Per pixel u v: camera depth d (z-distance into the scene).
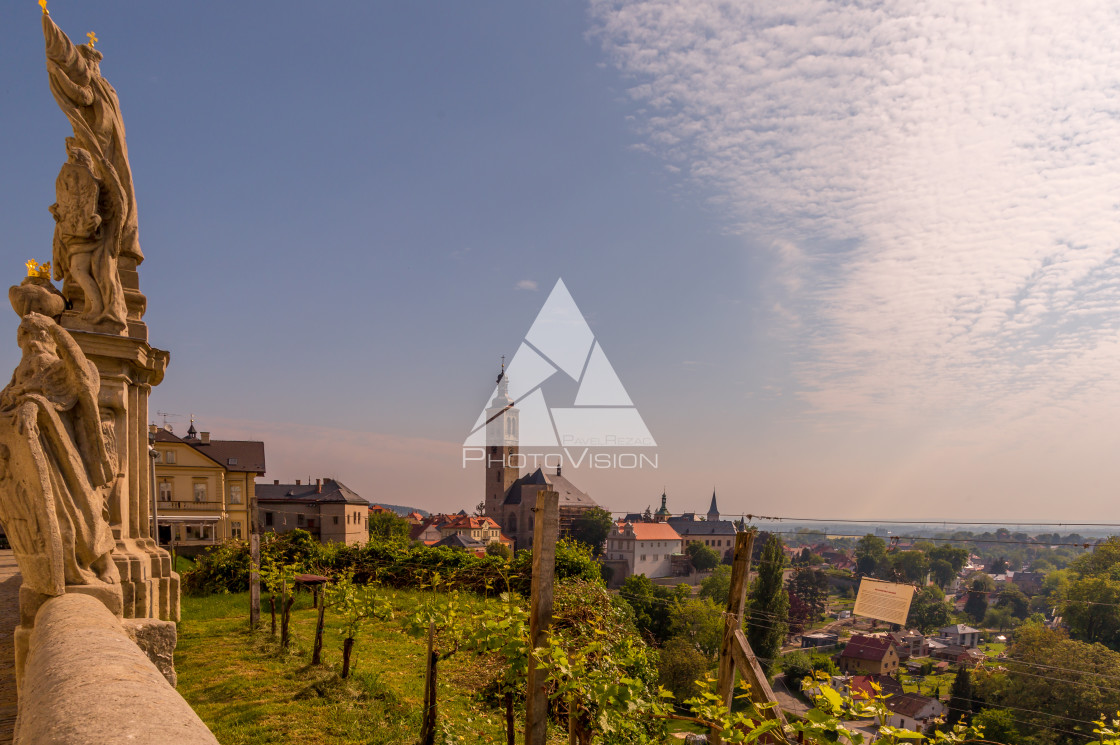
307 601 19.83
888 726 3.87
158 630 5.77
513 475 145.38
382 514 103.06
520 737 9.43
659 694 5.97
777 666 50.62
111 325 9.89
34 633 4.91
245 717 8.92
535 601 5.88
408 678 11.73
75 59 9.45
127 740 1.97
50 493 6.42
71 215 9.55
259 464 59.56
